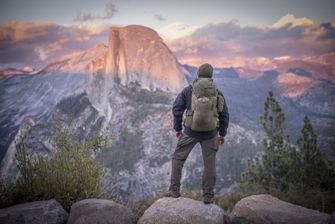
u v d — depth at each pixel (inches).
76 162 169.9
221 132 146.3
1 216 136.5
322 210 259.4
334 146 490.9
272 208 141.7
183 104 146.3
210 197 144.6
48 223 137.9
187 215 134.5
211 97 139.6
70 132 176.2
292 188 319.3
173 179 149.9
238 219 142.7
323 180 417.4
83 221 133.8
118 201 177.2
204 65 146.4
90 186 168.1
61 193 163.6
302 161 467.5
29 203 150.3
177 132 149.5
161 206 140.9
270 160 483.5
